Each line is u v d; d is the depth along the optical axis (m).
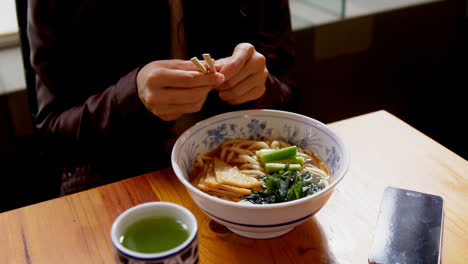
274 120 0.74
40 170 1.29
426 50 1.76
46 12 0.87
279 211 0.55
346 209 0.67
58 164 0.99
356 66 1.64
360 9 1.57
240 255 0.61
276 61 1.05
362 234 0.63
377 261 0.58
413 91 1.83
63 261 0.61
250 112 0.74
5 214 0.68
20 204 1.33
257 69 0.78
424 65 1.79
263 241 0.63
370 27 1.58
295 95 1.04
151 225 0.54
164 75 0.69
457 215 0.65
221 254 0.61
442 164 0.75
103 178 0.96
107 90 0.85
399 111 1.84
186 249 0.49
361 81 1.69
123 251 0.48
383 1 1.63
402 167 0.75
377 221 0.63
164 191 0.72
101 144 0.89
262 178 0.68
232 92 0.78
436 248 0.59
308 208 0.57
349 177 0.73
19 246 0.63
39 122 0.92
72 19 0.90
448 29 1.76
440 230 0.62
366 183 0.72
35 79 0.92
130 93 0.79
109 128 0.84
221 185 0.64
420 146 0.80
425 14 1.67
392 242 0.60
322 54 1.55
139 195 0.71
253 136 0.76
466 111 1.80
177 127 0.97
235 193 0.64
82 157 0.95
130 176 0.96
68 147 0.91
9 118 1.29
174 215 0.55
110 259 0.61
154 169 0.96
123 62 0.96
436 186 0.71
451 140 1.65
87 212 0.68
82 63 0.94
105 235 0.64
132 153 0.96
